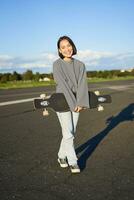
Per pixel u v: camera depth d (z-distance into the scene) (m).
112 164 5.32
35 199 3.98
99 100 4.96
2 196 4.08
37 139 7.18
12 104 14.10
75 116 4.92
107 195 4.08
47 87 28.97
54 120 9.87
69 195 4.09
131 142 6.83
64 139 4.92
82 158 5.69
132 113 11.15
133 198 3.99
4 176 4.82
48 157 5.77
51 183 4.50
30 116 10.71
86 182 4.52
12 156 5.85
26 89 25.55
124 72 73.19
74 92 4.78
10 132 8.01
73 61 4.84
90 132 7.90
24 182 4.56
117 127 8.55
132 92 21.14
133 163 5.38
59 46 4.79
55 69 4.74
